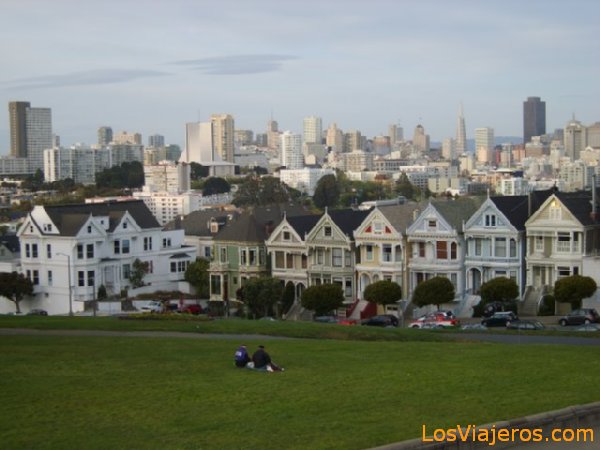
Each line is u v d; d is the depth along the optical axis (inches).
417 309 4864.7
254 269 5634.8
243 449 1596.9
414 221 4997.5
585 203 4704.7
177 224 7381.9
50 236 5797.2
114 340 2886.3
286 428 1717.5
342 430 1701.5
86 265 5738.2
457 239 4847.4
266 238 5679.1
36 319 3666.3
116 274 5974.4
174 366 2325.3
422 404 1887.3
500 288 4473.4
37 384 2095.2
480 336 3329.2
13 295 5757.9
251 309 5231.3
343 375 2185.0
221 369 2279.8
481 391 2004.2
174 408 1866.4
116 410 1851.6
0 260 6358.3
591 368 2267.5
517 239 4699.8
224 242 5772.6
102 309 5556.1
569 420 1798.7
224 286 5767.7
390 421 1759.4
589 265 4495.6
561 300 4303.6
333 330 3238.2
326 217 5251.0
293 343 2802.7
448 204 5068.9
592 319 3976.4
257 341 2874.0
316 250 5310.0
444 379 2128.4
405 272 5009.8
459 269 4872.0
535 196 4931.1
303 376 2175.2
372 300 4788.4
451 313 4343.0
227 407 1871.3
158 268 6299.2
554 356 2472.9
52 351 2598.4
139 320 3592.5
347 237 5167.3
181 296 5999.0
